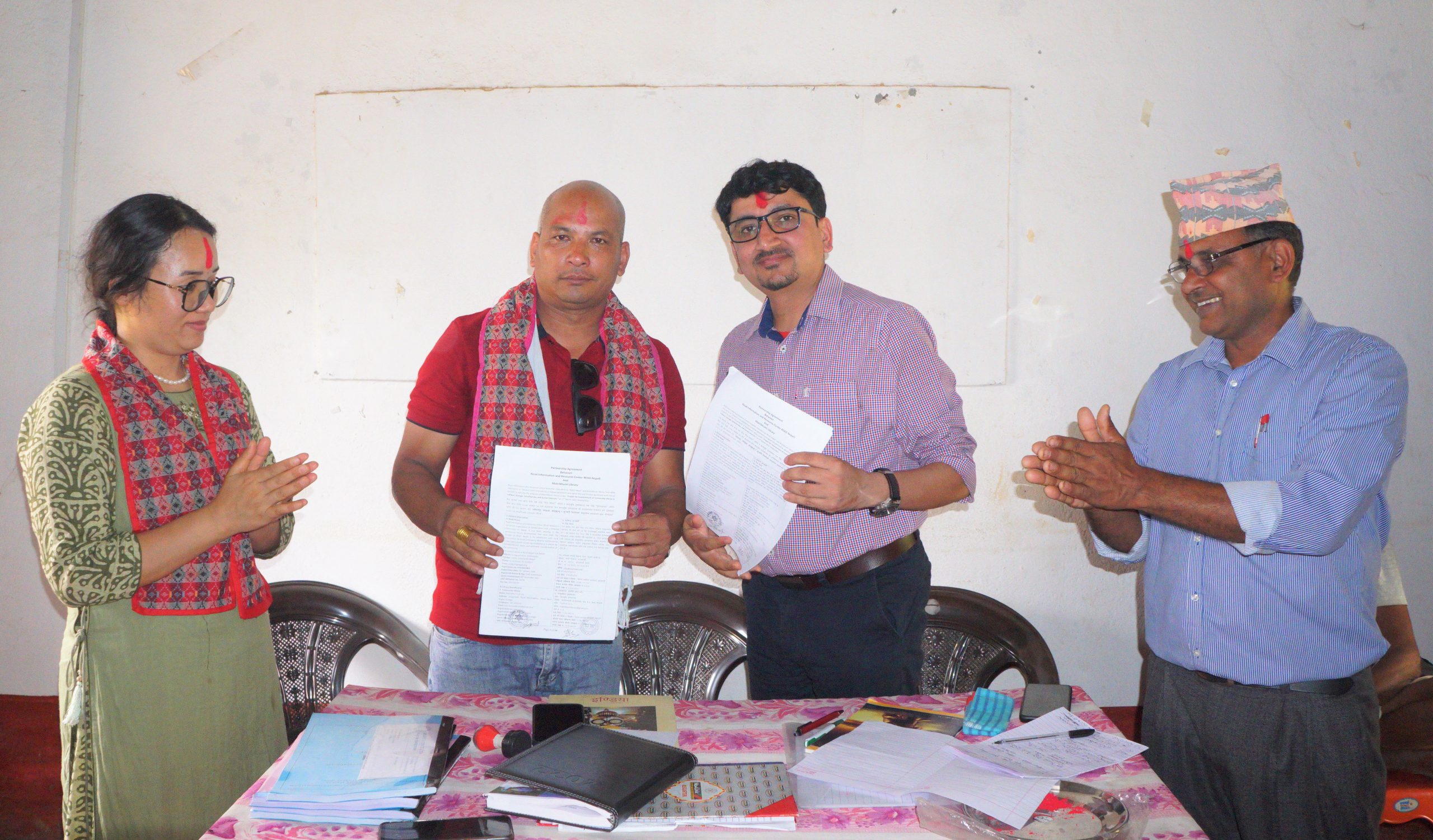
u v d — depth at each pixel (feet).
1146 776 4.24
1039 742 4.54
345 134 8.80
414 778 4.02
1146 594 6.19
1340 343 5.38
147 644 5.10
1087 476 4.91
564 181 8.79
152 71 8.84
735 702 5.22
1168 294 8.83
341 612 8.47
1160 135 8.73
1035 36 8.66
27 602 8.86
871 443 6.21
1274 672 5.41
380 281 8.91
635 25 8.70
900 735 4.60
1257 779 5.49
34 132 8.73
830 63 8.70
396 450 9.00
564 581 5.21
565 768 4.05
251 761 5.58
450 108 8.76
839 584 6.18
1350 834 5.43
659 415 6.42
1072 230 8.79
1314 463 5.12
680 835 3.76
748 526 5.82
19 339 8.77
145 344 5.27
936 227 8.73
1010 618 8.25
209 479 5.42
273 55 8.82
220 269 8.93
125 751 5.09
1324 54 8.66
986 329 8.82
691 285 8.87
